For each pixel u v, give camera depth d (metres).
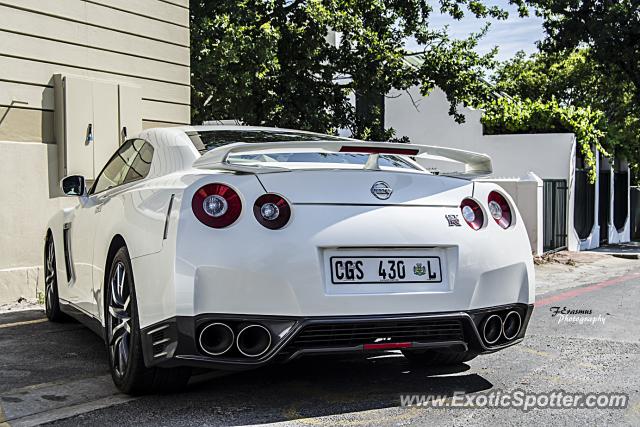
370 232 3.66
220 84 16.84
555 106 17.84
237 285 3.45
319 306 3.54
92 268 4.79
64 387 4.16
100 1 8.55
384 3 19.73
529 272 4.20
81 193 5.27
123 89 8.60
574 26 23.11
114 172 5.03
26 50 7.71
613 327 6.32
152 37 9.27
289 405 3.80
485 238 3.98
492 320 4.02
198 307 3.44
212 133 4.57
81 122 8.11
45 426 3.46
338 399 3.92
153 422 3.50
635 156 25.20
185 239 3.47
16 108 7.62
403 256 3.75
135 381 3.84
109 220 4.41
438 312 3.76
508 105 18.62
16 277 7.54
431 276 3.79
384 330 3.68
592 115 18.23
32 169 7.72
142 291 3.69
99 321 4.64
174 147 4.30
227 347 3.50
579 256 15.10
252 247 3.48
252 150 3.61
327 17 18.45
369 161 3.89
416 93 21.16
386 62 19.55
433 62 19.39
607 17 22.36
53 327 6.09
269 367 4.62
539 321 6.60
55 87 8.01
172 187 3.72
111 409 3.71
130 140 5.02
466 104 19.34
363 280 3.65
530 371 4.62
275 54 17.97
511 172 18.19
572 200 16.91
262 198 3.56
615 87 30.08
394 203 3.79
